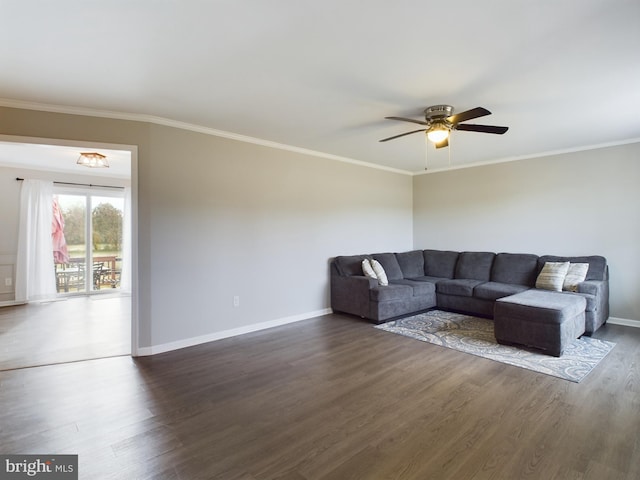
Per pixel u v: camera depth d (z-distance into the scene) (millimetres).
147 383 2748
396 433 2047
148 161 3416
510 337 3568
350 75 2535
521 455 1833
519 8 1760
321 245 4996
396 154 5074
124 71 2455
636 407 2318
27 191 5934
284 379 2818
